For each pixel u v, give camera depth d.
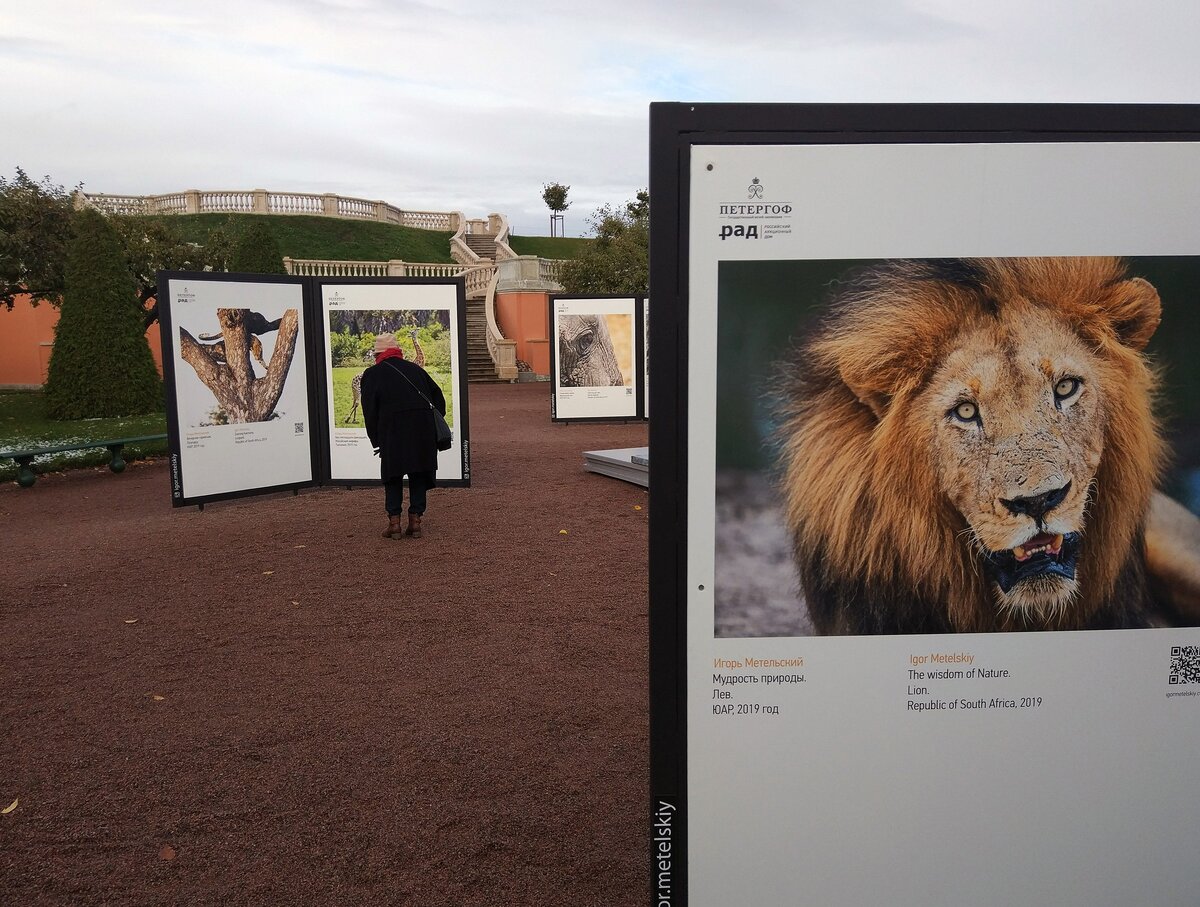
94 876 2.88
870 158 1.70
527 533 8.05
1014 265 1.73
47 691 4.49
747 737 1.82
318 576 6.66
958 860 1.86
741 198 1.70
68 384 17.89
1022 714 1.84
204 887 2.81
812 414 1.75
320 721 4.08
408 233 45.56
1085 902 1.88
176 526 8.60
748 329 1.73
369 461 10.45
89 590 6.38
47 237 20.64
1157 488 1.80
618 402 18.16
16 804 3.36
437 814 3.24
